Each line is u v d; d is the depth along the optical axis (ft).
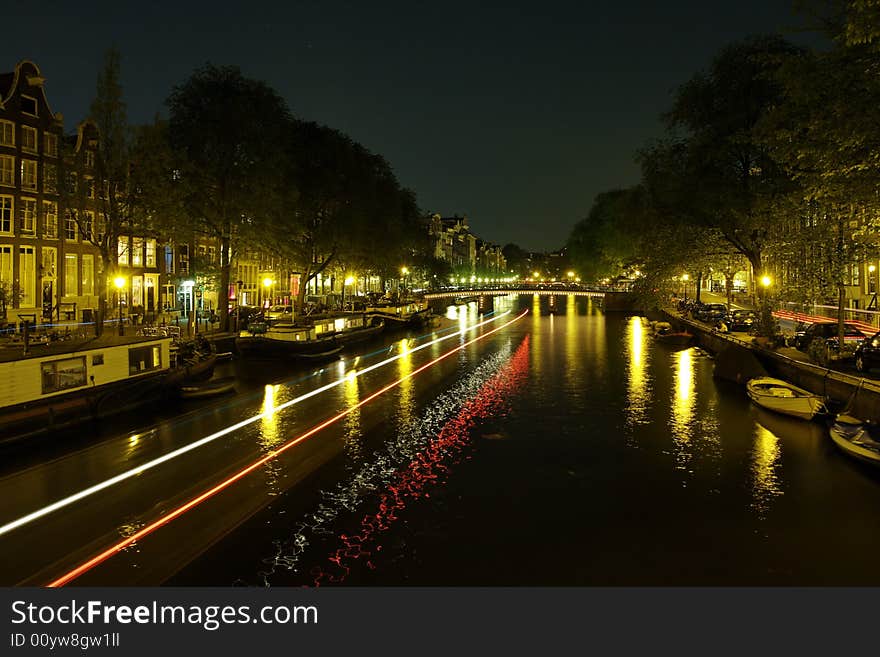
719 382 112.37
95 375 78.69
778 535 48.78
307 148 175.94
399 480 61.67
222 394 100.42
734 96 108.27
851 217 68.23
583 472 63.72
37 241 138.31
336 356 156.25
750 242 114.52
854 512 52.70
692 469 64.03
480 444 74.02
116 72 108.88
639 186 148.15
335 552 46.44
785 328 140.77
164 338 91.97
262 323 148.05
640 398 99.50
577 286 387.75
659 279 128.06
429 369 134.00
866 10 49.08
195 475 62.64
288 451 70.95
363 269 216.95
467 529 50.26
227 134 136.87
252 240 142.51
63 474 62.18
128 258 165.27
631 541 48.08
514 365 139.44
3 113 130.52
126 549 46.78
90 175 114.32
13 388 68.13
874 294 153.28
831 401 79.00
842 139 52.49
